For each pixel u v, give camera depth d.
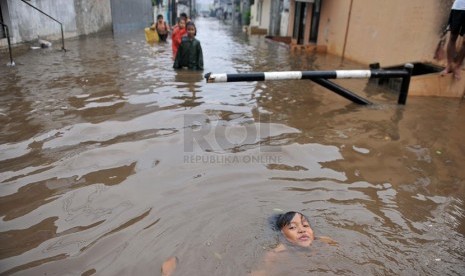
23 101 7.37
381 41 11.91
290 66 12.35
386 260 3.17
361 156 5.24
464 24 7.91
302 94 8.49
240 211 3.81
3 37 13.13
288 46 17.03
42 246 3.28
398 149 5.53
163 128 6.06
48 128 5.95
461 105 7.88
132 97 7.77
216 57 14.09
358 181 4.54
